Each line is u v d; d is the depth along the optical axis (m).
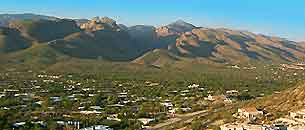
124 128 172.50
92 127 167.00
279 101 167.88
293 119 138.88
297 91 167.88
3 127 162.50
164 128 169.50
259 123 139.50
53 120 180.12
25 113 199.12
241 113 157.00
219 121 157.25
